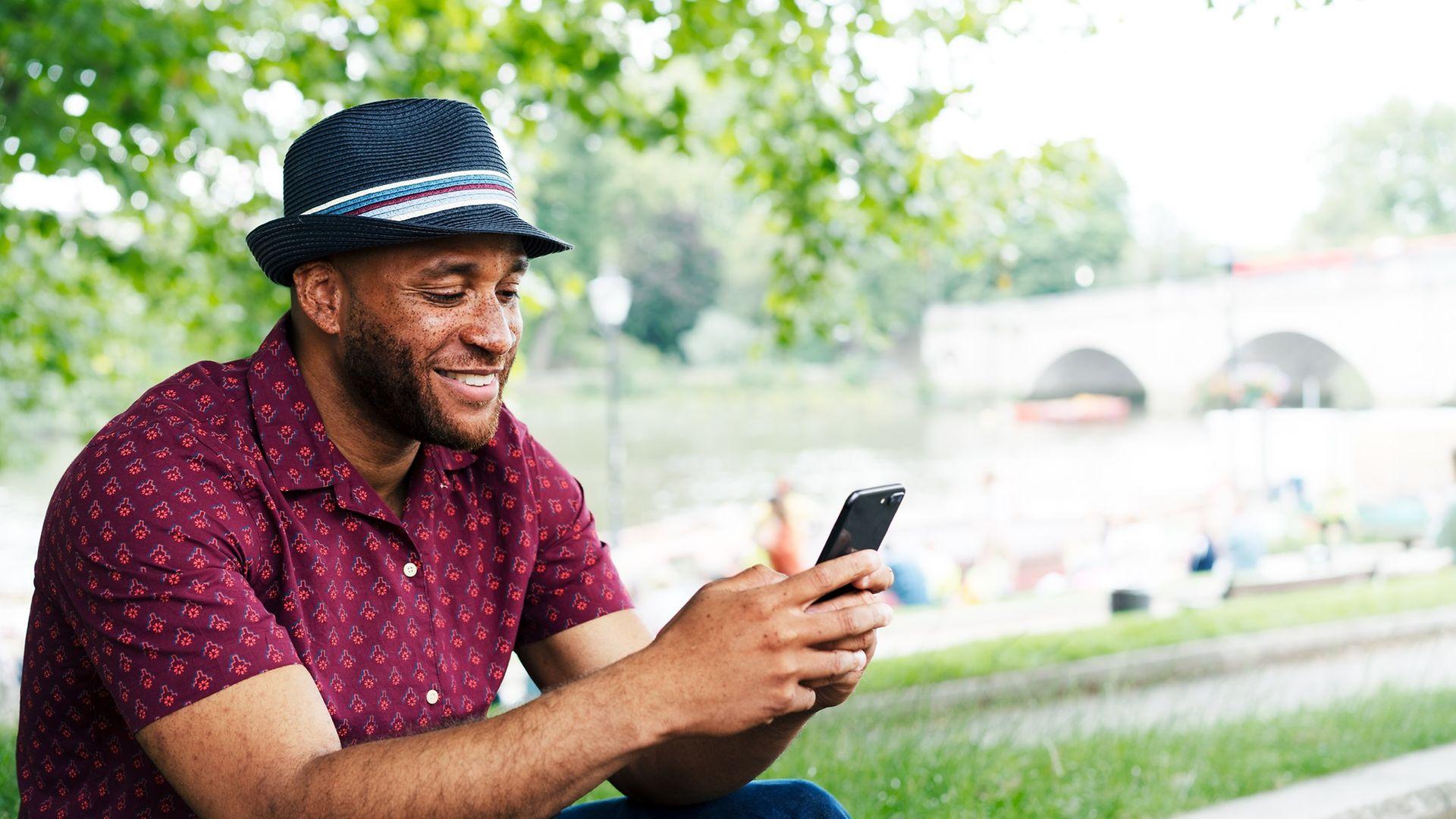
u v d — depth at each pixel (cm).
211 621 149
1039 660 698
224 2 771
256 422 167
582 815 192
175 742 147
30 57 654
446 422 165
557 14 824
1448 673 688
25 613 1033
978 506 1845
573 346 7706
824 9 797
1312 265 4650
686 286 8138
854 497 146
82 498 154
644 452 5384
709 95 927
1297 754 442
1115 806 377
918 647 804
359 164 162
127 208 827
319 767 141
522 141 854
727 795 184
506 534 185
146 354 1398
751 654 137
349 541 171
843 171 830
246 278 953
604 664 194
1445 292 4119
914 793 382
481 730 139
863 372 7806
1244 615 852
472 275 163
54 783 168
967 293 8075
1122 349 5625
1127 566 1419
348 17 777
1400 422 1856
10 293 1054
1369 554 1487
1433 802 402
